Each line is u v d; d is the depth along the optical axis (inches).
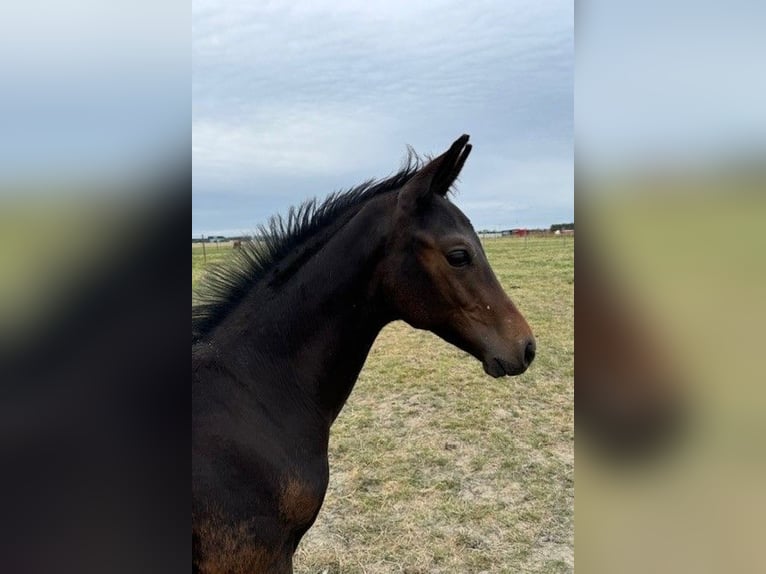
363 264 85.7
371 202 88.8
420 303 85.3
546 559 142.9
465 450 210.8
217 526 73.4
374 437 225.0
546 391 283.9
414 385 299.6
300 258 87.9
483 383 299.7
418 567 139.7
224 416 77.1
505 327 84.3
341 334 86.9
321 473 86.4
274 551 80.0
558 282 590.2
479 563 141.1
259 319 85.7
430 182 84.0
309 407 85.8
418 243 83.7
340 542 150.4
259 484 77.4
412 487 181.0
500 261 785.6
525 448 212.2
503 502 171.2
